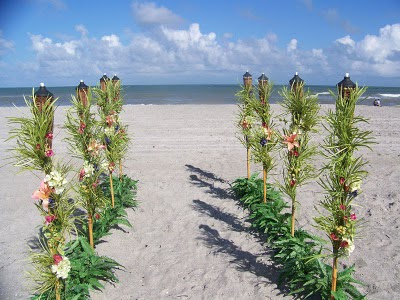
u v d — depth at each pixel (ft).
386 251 17.24
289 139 15.71
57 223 12.49
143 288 15.21
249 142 22.89
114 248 18.29
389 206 22.59
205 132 50.37
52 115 12.80
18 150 12.17
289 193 16.20
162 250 18.26
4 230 20.16
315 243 16.47
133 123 59.98
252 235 19.27
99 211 19.76
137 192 25.96
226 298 14.35
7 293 14.33
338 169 11.79
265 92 20.51
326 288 13.00
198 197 24.95
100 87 23.17
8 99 145.59
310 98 15.61
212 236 19.47
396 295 13.92
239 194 24.26
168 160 34.81
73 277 14.10
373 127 53.72
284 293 14.38
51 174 12.18
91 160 17.85
